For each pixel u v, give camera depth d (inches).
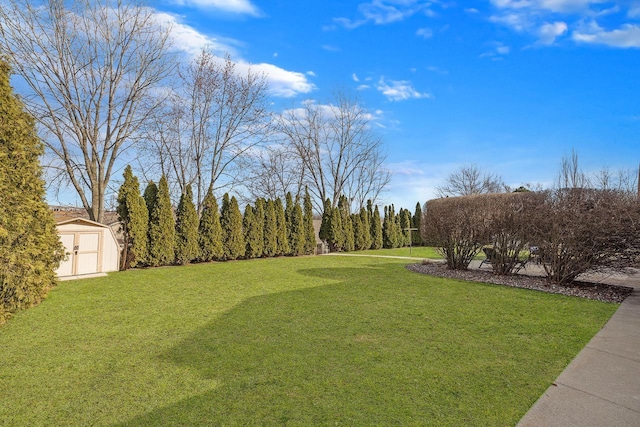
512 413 97.5
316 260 565.9
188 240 512.4
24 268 219.6
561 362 135.5
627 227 267.6
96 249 417.7
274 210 660.7
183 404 104.6
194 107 718.5
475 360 138.1
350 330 179.3
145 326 189.3
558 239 300.5
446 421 93.8
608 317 203.8
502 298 257.9
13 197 215.9
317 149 1061.8
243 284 325.7
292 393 110.9
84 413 99.9
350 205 1065.5
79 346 158.2
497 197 370.0
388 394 109.8
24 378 124.3
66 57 526.9
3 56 225.9
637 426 90.0
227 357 142.9
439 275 377.7
